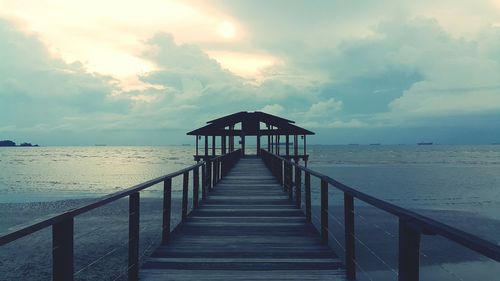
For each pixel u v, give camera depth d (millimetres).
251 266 5352
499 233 22844
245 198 11422
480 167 93750
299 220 8500
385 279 14359
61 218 2707
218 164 15664
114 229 21297
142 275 4957
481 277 14867
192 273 5051
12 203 35094
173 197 36125
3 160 155000
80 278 13172
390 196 40969
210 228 7758
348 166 98000
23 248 16969
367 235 20641
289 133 31547
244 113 30656
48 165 115750
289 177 11305
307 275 4973
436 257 17406
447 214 29531
